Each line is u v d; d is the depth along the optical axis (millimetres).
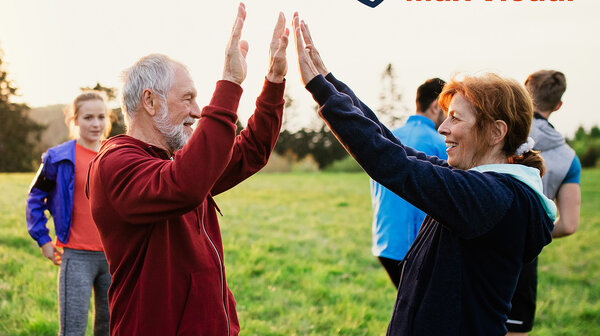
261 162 2020
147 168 1556
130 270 1646
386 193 3312
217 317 1685
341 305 4727
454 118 1775
